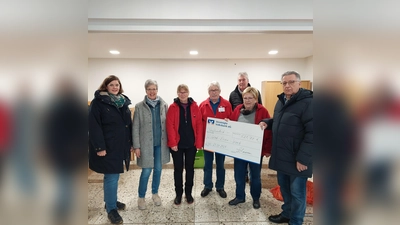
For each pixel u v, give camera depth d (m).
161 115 1.99
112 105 1.65
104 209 2.09
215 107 2.18
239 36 2.65
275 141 1.61
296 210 1.60
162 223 1.87
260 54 3.94
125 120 1.75
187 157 2.07
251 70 4.51
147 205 2.15
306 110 1.44
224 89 4.55
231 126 1.96
